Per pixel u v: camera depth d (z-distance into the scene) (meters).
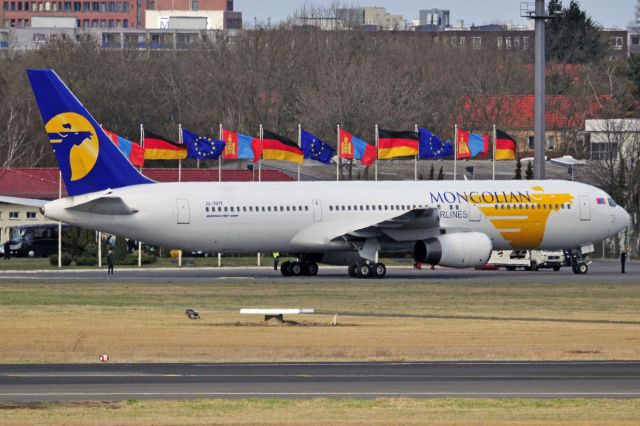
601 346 122.56
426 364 109.88
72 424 80.50
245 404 87.44
